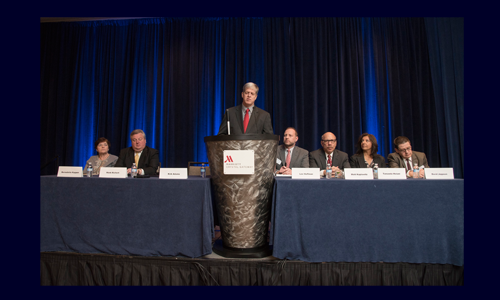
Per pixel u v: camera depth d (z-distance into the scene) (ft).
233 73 13.53
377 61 13.37
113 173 5.77
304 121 13.16
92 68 14.49
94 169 8.36
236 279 5.13
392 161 7.96
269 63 13.38
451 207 4.95
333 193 5.08
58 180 5.64
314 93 13.10
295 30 13.38
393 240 4.99
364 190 5.06
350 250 5.04
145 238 5.34
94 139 14.28
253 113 7.57
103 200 5.49
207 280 5.13
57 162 14.14
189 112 13.64
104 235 5.43
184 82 13.78
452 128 12.82
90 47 14.52
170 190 5.32
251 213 5.23
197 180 5.26
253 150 5.08
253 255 5.23
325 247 5.06
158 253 5.30
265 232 5.50
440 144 12.89
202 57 13.76
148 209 5.36
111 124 14.10
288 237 5.09
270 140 5.21
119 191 5.46
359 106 13.20
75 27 14.64
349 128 13.21
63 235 5.53
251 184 5.17
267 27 13.52
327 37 13.47
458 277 4.94
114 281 5.32
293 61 13.25
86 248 5.46
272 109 13.32
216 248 5.59
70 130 14.19
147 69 14.10
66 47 14.56
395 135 13.08
